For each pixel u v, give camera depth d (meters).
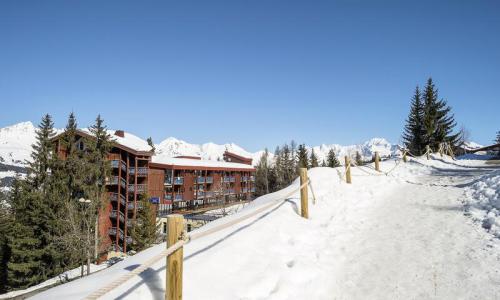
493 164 20.36
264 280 4.62
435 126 39.34
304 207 8.05
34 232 24.42
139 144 37.28
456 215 7.87
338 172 13.37
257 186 63.66
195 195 43.75
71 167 28.25
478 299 4.20
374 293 4.65
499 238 6.02
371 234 7.22
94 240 24.00
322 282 5.02
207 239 5.87
